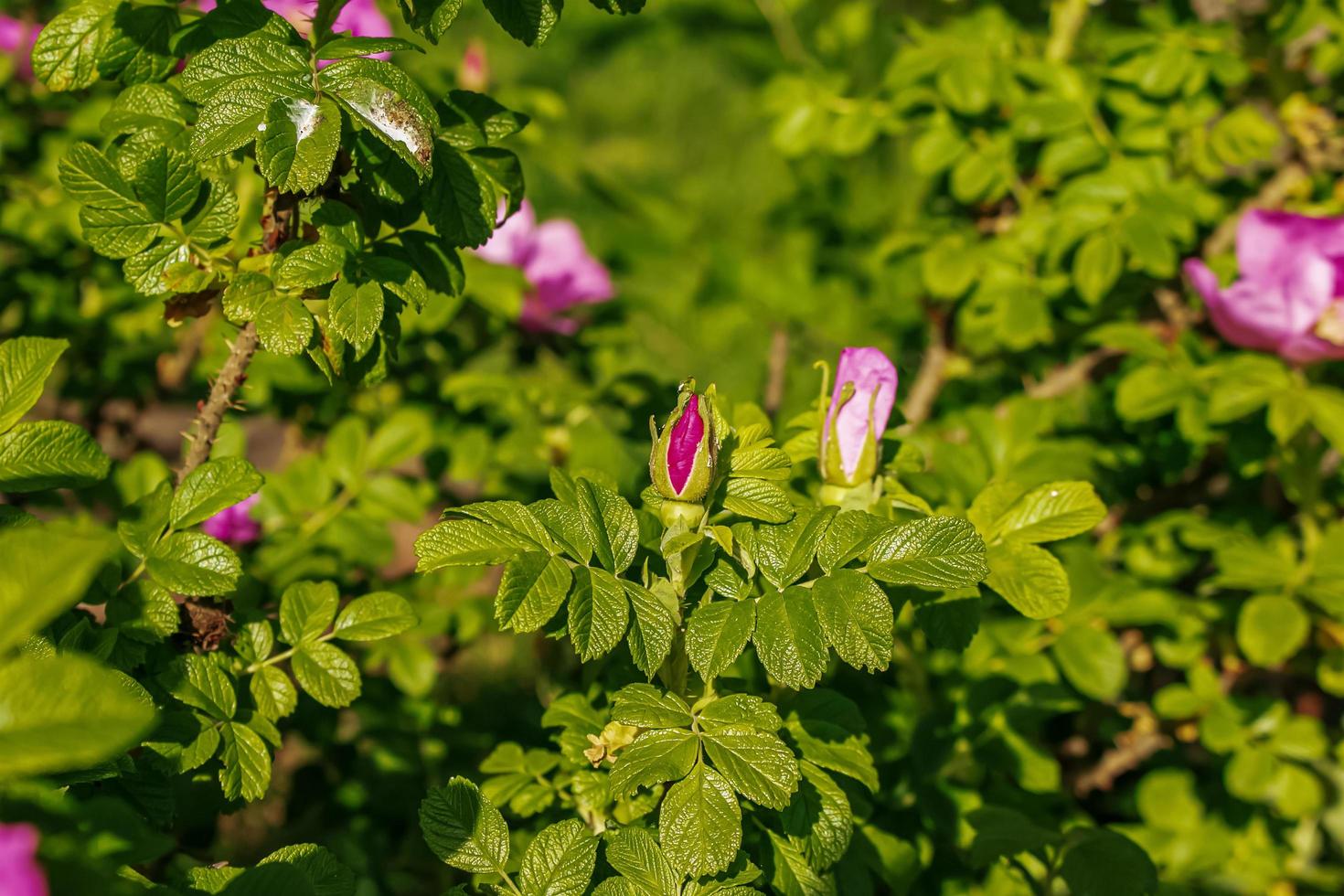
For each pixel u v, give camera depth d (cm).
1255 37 120
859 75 153
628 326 131
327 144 78
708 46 289
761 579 83
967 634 87
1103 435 118
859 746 85
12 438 81
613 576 80
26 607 67
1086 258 105
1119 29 127
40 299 118
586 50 290
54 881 70
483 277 108
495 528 80
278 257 83
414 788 110
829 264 160
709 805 79
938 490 95
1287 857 111
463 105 85
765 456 83
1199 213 109
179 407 161
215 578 84
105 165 83
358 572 107
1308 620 106
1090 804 117
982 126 116
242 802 98
